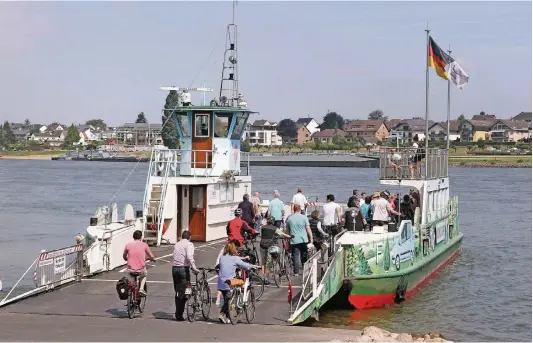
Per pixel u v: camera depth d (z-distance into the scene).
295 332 18.05
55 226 56.00
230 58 33.78
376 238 23.67
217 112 32.91
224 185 32.69
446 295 27.89
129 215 30.94
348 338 17.59
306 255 23.95
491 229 52.88
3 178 127.94
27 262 38.16
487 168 172.62
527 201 79.19
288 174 134.12
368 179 114.75
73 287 23.06
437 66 34.12
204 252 28.80
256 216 32.00
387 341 17.48
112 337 17.17
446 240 34.78
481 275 32.72
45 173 148.38
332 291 21.70
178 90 33.59
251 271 21.25
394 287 24.45
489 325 23.98
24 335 17.33
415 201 29.34
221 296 20.66
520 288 29.84
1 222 58.78
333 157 193.00
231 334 17.66
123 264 26.72
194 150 32.00
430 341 18.14
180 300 18.89
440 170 33.16
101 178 128.00
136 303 19.47
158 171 32.38
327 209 25.91
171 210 30.88
